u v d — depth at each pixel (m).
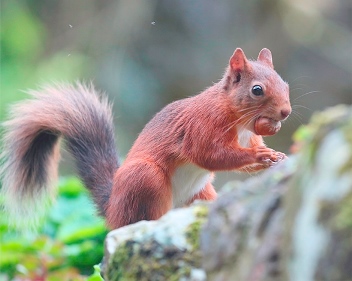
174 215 5.71
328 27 30.42
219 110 8.77
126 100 27.22
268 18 30.27
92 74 26.81
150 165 8.77
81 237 11.33
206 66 29.95
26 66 25.42
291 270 4.08
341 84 30.39
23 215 10.63
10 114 10.64
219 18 30.52
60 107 10.37
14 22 26.20
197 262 5.36
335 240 3.80
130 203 8.64
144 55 28.88
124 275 5.57
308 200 4.08
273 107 8.53
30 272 10.77
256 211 4.63
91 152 10.06
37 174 10.55
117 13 28.45
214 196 9.47
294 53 30.28
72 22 28.19
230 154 8.66
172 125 9.05
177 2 30.20
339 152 3.99
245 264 4.46
